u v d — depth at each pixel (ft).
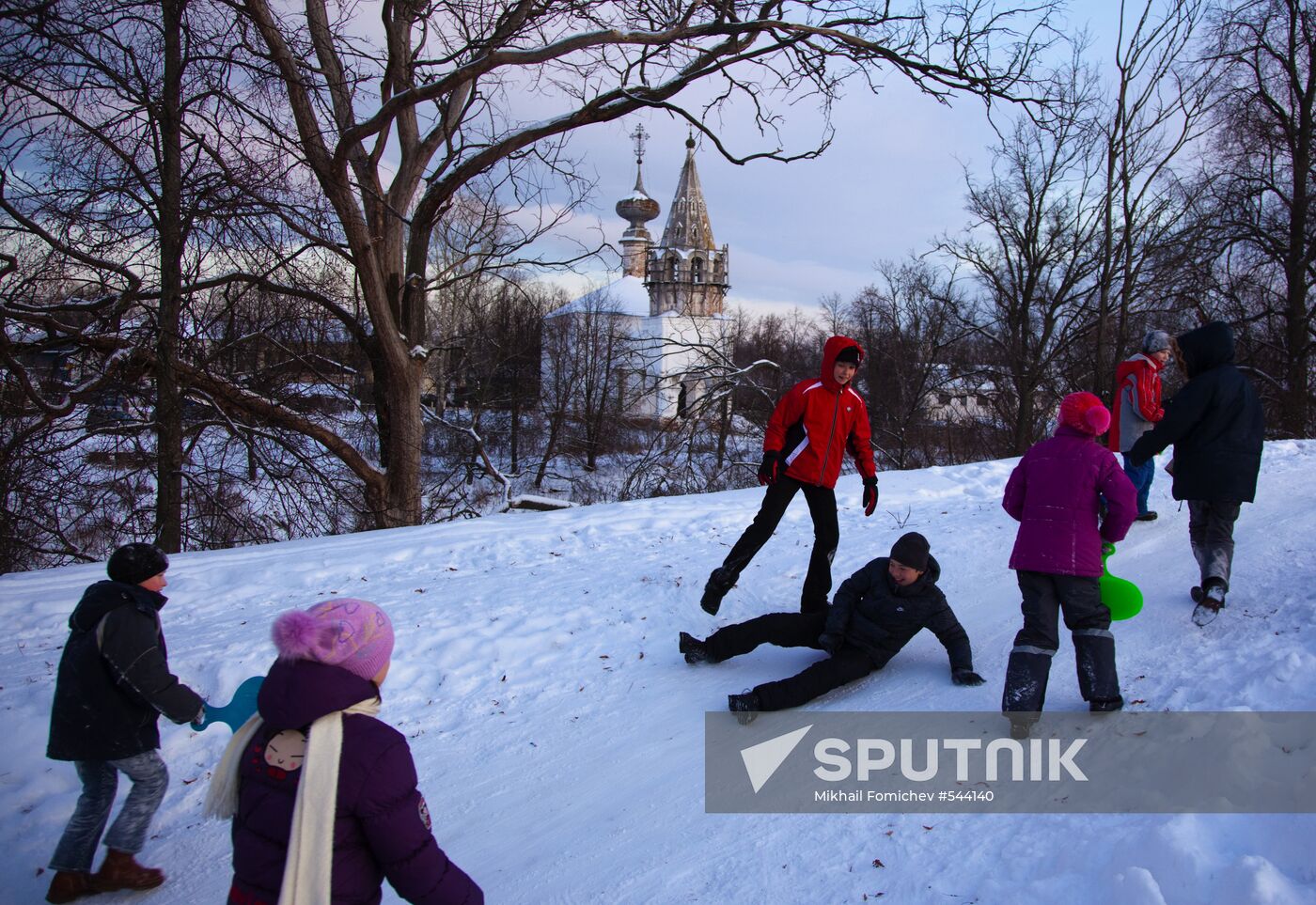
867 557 26.04
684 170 177.06
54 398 46.11
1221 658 15.49
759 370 82.74
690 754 15.01
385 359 50.98
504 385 105.60
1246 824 9.89
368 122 42.14
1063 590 14.19
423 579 26.68
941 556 25.22
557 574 26.25
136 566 13.09
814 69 44.32
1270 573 19.81
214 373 48.85
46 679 20.18
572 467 111.86
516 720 17.40
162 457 46.14
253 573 27.76
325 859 7.30
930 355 119.44
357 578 27.22
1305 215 85.87
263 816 7.61
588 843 12.57
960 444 127.85
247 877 7.54
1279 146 86.84
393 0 43.21
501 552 29.43
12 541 45.29
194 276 44.04
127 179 41.27
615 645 20.54
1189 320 92.32
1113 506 14.01
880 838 11.51
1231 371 17.99
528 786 14.82
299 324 51.93
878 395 122.72
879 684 16.88
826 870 10.94
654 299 178.91
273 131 41.22
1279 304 91.71
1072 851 10.18
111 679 13.02
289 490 51.16
